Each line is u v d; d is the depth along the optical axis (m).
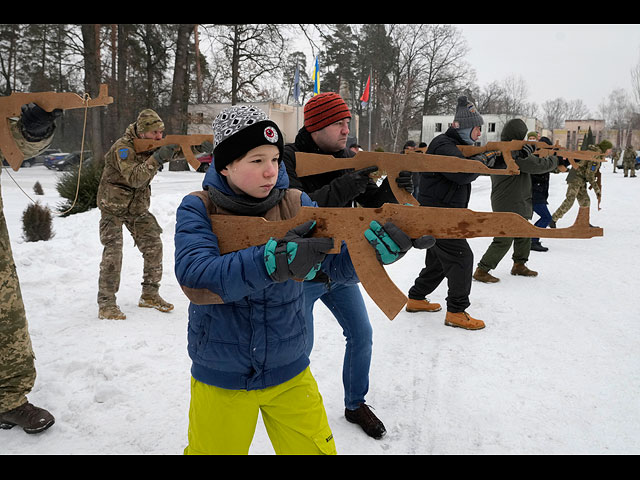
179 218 1.54
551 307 4.68
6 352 2.45
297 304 1.69
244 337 1.58
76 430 2.57
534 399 2.93
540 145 4.76
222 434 1.61
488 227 1.26
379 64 42.75
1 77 29.69
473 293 5.16
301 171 2.18
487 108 58.78
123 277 5.51
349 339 2.55
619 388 3.04
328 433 1.74
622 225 9.41
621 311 4.53
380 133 41.78
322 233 1.39
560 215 8.36
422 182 4.04
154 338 3.76
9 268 2.44
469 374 3.27
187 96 26.84
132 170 3.88
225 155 1.51
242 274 1.35
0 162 2.37
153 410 2.76
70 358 3.36
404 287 5.39
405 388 3.08
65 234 7.62
